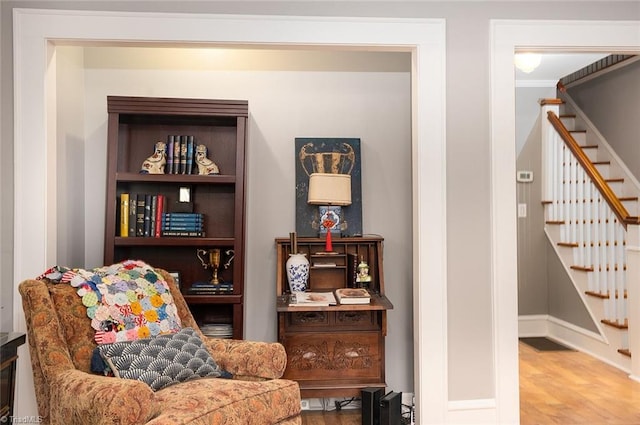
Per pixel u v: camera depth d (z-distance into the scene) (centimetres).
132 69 337
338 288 334
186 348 223
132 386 173
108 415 167
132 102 301
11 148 258
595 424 304
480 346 272
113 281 239
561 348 480
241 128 309
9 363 216
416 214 276
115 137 301
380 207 347
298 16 266
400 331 346
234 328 304
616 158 488
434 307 270
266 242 341
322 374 296
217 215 333
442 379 269
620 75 482
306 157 340
